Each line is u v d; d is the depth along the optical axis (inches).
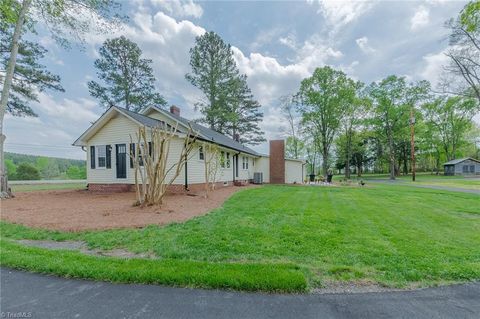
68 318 84.5
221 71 1059.9
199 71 1040.8
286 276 109.7
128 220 220.5
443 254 143.1
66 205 304.3
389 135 1374.3
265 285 104.1
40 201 345.1
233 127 1194.6
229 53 1069.8
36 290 103.7
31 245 160.1
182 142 451.2
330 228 199.6
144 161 288.5
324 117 1172.5
